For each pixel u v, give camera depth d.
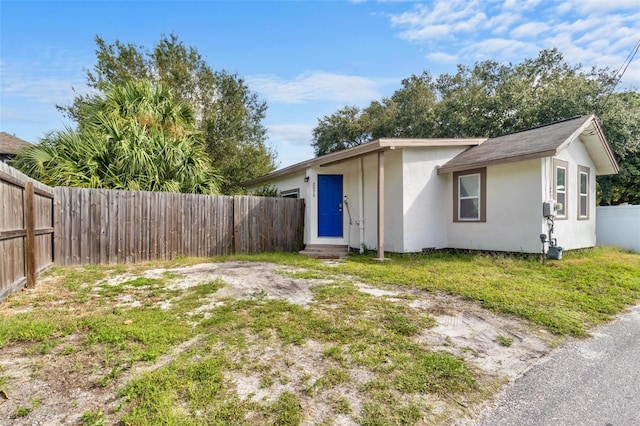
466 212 9.17
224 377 2.50
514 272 6.30
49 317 3.69
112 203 7.62
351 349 3.01
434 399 2.32
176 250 8.46
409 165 9.05
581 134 9.04
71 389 2.32
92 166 7.88
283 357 2.85
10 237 4.45
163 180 8.77
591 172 9.95
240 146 17.16
